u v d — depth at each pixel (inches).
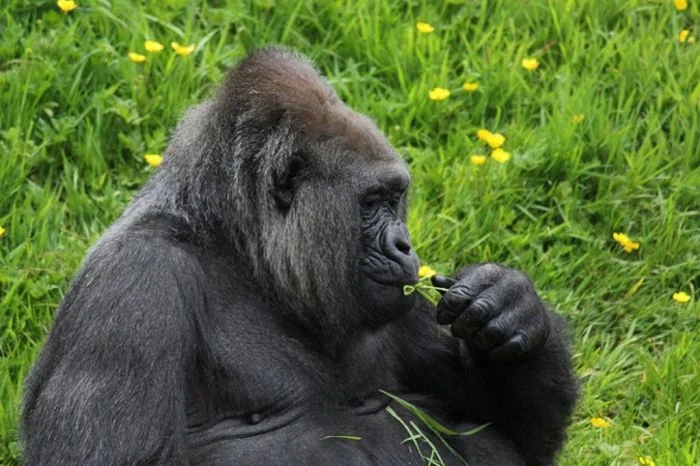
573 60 709.9
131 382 398.0
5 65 657.0
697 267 633.0
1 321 559.2
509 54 703.7
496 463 458.6
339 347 435.5
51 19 672.4
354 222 423.8
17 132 620.7
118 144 638.5
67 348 405.1
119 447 392.5
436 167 646.5
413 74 698.2
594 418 555.2
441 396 476.7
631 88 705.6
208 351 421.4
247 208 428.8
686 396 574.2
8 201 605.9
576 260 631.2
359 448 425.4
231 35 698.2
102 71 658.8
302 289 426.0
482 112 682.2
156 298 406.9
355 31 705.6
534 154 657.6
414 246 611.2
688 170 673.6
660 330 614.5
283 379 426.9
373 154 428.5
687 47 733.9
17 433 501.0
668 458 530.3
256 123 429.7
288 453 417.7
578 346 597.0
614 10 740.7
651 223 649.0
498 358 434.3
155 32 687.7
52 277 575.2
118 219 447.2
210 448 418.0
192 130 445.1
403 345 473.7
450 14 730.2
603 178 658.8
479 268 438.9
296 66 441.4
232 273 431.5
